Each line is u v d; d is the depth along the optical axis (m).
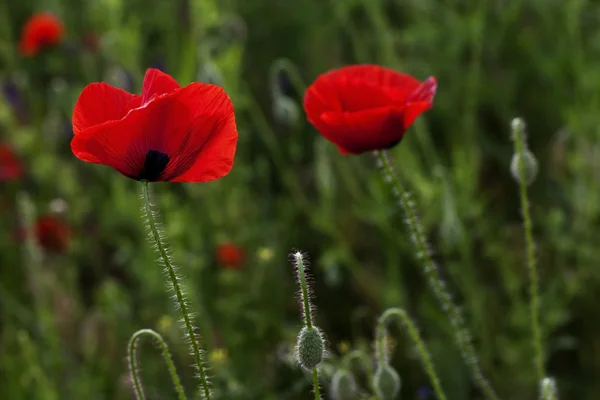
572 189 7.79
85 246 8.84
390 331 7.48
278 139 9.62
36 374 6.52
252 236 8.15
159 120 3.01
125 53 8.00
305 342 3.25
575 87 8.48
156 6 9.92
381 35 8.47
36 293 7.56
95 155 3.03
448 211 6.46
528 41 9.05
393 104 4.10
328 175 7.54
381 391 4.17
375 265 8.29
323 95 4.10
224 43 8.38
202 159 3.12
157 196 7.98
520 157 4.34
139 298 7.91
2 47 9.88
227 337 7.16
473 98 8.06
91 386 7.19
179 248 7.40
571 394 7.43
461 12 9.77
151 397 7.00
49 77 10.82
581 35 9.34
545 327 6.83
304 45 10.44
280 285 7.97
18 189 9.50
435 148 9.16
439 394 4.12
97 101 3.19
